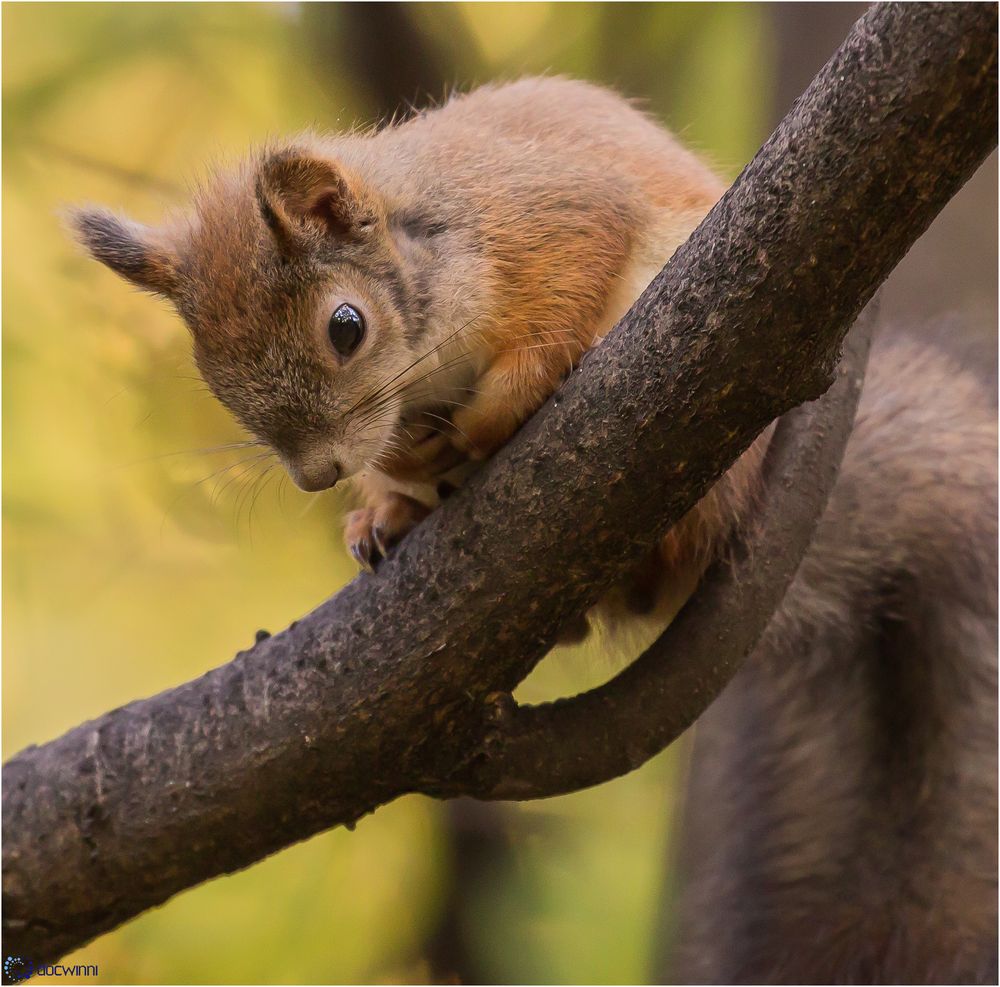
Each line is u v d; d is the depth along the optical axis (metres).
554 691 10.66
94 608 11.73
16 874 6.36
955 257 9.55
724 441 5.50
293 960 10.89
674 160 7.92
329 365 6.70
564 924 11.61
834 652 9.98
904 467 9.13
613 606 7.64
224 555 11.94
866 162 4.82
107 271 11.45
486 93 8.42
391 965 11.58
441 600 5.94
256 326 6.65
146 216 11.80
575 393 5.73
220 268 6.70
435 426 7.20
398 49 12.41
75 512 11.69
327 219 6.85
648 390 5.48
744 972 9.93
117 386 11.52
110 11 11.77
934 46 4.62
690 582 7.27
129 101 12.23
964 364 9.37
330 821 6.38
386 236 6.98
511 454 5.91
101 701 11.59
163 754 6.32
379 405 6.87
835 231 4.95
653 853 11.98
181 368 9.85
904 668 9.73
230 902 11.08
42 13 11.66
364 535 7.14
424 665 5.96
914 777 9.83
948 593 9.36
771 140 5.16
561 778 6.28
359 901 11.58
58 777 6.42
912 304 9.57
